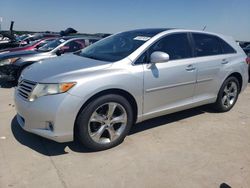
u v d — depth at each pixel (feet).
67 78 10.44
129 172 10.12
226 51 16.71
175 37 14.11
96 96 10.97
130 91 11.73
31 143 12.06
